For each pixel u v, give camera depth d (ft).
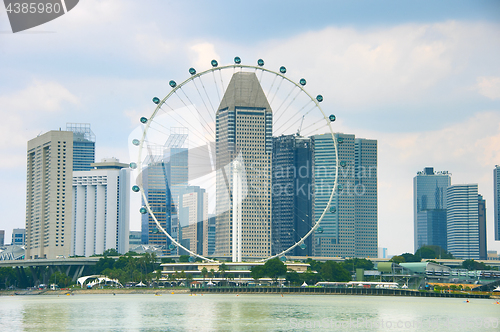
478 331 553.64
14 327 574.97
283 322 601.62
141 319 631.56
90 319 636.89
